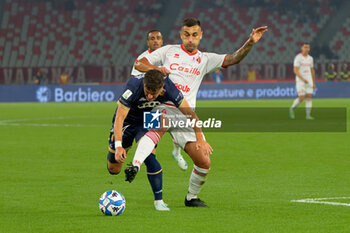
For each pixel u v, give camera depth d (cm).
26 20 17312
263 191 2772
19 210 2316
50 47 16762
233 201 2516
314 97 14012
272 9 17700
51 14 17538
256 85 14050
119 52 16750
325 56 16075
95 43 16962
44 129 6475
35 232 1898
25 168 3578
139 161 2247
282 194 2686
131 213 2248
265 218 2128
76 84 13900
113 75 14550
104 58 16575
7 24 17188
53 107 11319
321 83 14000
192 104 2619
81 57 16562
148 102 2369
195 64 2581
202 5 17862
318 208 2331
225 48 16825
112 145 2623
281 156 4150
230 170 3494
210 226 1984
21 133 5991
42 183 3025
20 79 14450
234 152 4388
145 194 2716
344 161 3872
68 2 17775
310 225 1998
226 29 17250
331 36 17075
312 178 3175
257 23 17362
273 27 17250
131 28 17362
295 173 3359
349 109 10038
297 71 7838
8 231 1917
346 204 2419
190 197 2420
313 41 17012
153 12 17762
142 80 2320
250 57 16450
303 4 17700
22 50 16612
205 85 14000
